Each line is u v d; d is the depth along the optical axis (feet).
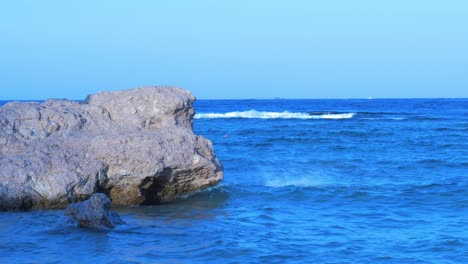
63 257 30.07
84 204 36.73
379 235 35.45
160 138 44.06
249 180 56.54
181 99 47.57
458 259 30.60
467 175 62.54
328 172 63.57
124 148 42.88
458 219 40.22
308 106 355.36
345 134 119.96
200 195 47.93
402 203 46.01
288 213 41.98
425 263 29.91
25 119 44.60
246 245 32.78
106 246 32.27
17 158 41.24
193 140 45.47
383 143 99.86
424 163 71.87
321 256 30.91
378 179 58.85
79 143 43.42
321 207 44.37
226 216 40.73
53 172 40.96
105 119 46.68
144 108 47.16
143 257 30.32
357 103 435.53
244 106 359.66
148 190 45.21
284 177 59.16
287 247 32.55
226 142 99.35
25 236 34.06
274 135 116.98
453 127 142.82
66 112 45.88
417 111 255.91
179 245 32.73
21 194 39.93
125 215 40.50
